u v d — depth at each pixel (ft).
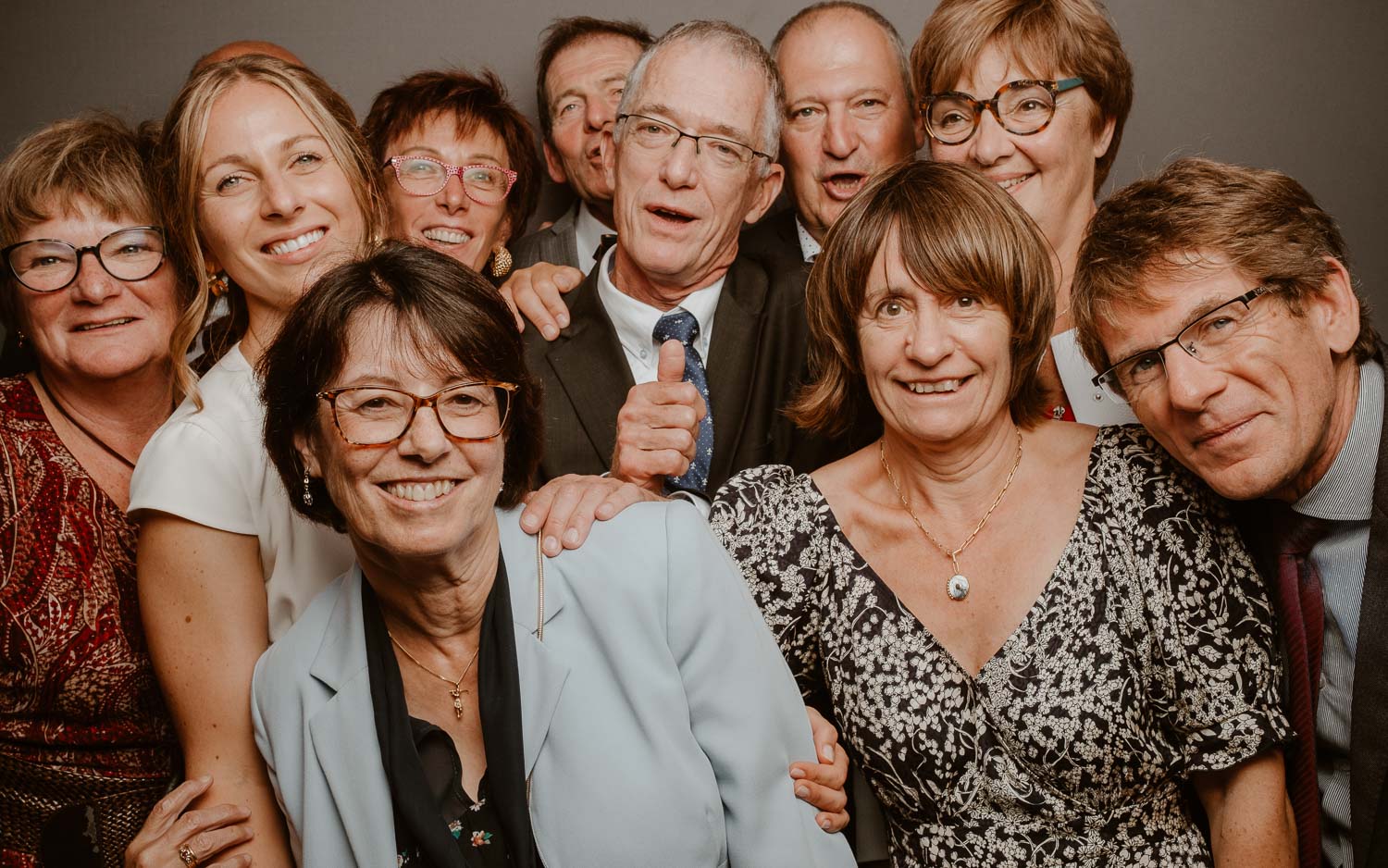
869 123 8.13
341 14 10.19
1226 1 9.78
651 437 6.31
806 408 6.16
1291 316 4.93
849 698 5.65
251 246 5.91
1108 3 9.84
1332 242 5.14
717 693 4.77
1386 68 9.81
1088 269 5.25
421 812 4.46
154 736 6.10
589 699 4.65
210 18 10.19
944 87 7.44
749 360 7.23
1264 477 5.02
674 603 4.76
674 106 7.04
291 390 4.46
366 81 10.23
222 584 5.39
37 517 5.91
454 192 8.00
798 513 5.93
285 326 4.46
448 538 4.38
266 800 5.35
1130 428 5.68
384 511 4.37
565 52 9.24
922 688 5.51
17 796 5.93
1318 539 5.39
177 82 10.24
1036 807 5.32
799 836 4.87
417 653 4.85
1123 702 5.22
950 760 5.42
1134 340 5.14
